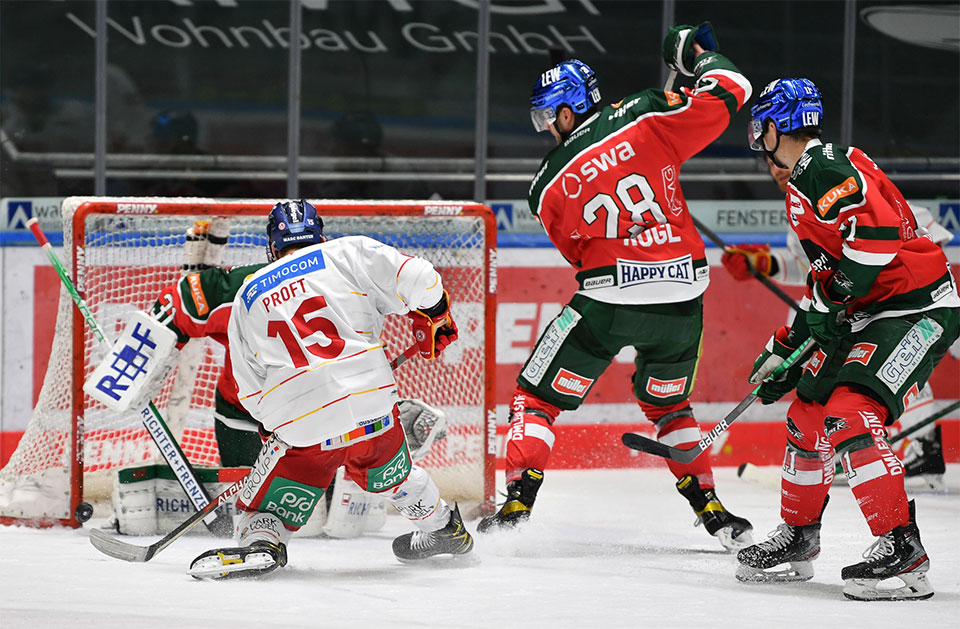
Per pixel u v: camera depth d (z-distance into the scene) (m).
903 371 10.97
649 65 21.69
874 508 10.64
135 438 16.28
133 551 11.78
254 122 20.75
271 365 11.05
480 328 16.19
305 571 11.89
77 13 20.06
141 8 20.28
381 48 20.95
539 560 12.94
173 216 14.95
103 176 20.28
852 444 10.75
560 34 21.39
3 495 14.61
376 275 11.24
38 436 14.77
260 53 20.66
